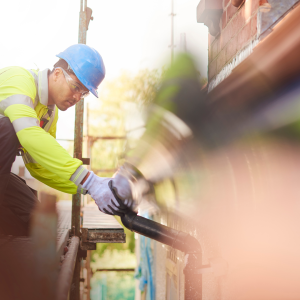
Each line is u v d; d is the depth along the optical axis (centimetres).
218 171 210
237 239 188
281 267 149
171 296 411
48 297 81
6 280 80
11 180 202
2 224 194
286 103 139
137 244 893
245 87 143
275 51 110
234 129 186
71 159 162
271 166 164
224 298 204
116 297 1109
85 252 315
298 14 91
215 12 302
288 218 148
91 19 344
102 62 197
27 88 175
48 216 81
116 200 166
